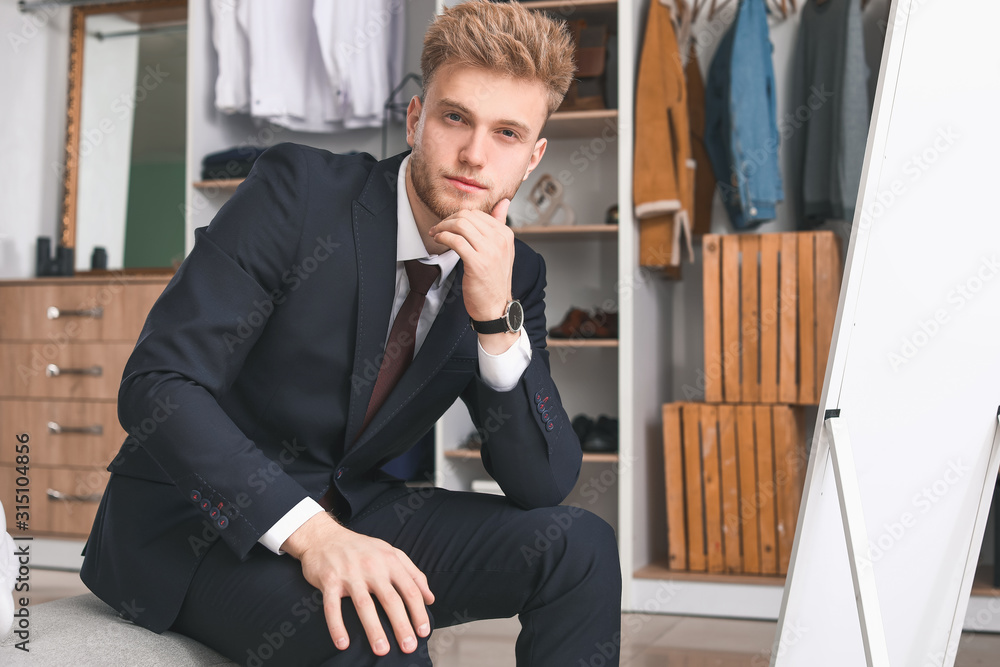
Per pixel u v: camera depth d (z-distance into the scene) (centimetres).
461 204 108
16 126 382
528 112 108
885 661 102
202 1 343
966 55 115
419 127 110
